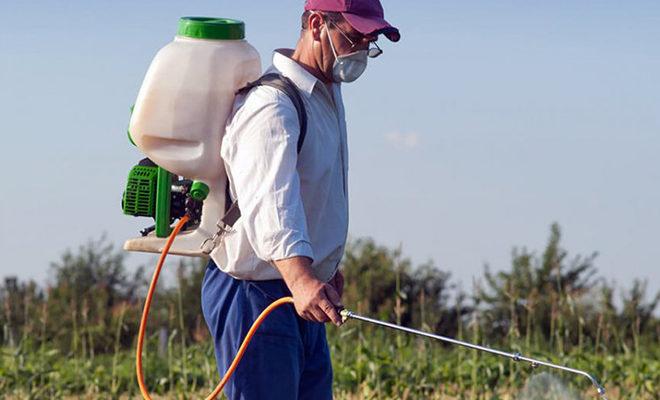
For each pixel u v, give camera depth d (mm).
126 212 6281
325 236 6191
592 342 15523
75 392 12883
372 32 5805
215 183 6102
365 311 14805
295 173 5703
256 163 5688
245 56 6082
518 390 11609
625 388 12086
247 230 5660
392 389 11969
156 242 6305
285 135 5730
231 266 6078
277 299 6102
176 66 5996
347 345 13477
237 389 6086
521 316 15328
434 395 12055
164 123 5973
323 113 6078
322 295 5480
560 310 13586
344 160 6312
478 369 12281
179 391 12312
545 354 12203
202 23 6055
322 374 6441
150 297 6418
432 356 12992
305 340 6312
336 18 5941
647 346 15750
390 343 13594
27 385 12188
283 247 5531
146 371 13039
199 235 6176
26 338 13625
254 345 6055
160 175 6230
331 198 6168
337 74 6000
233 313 6141
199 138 5973
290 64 6035
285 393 6070
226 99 5996
